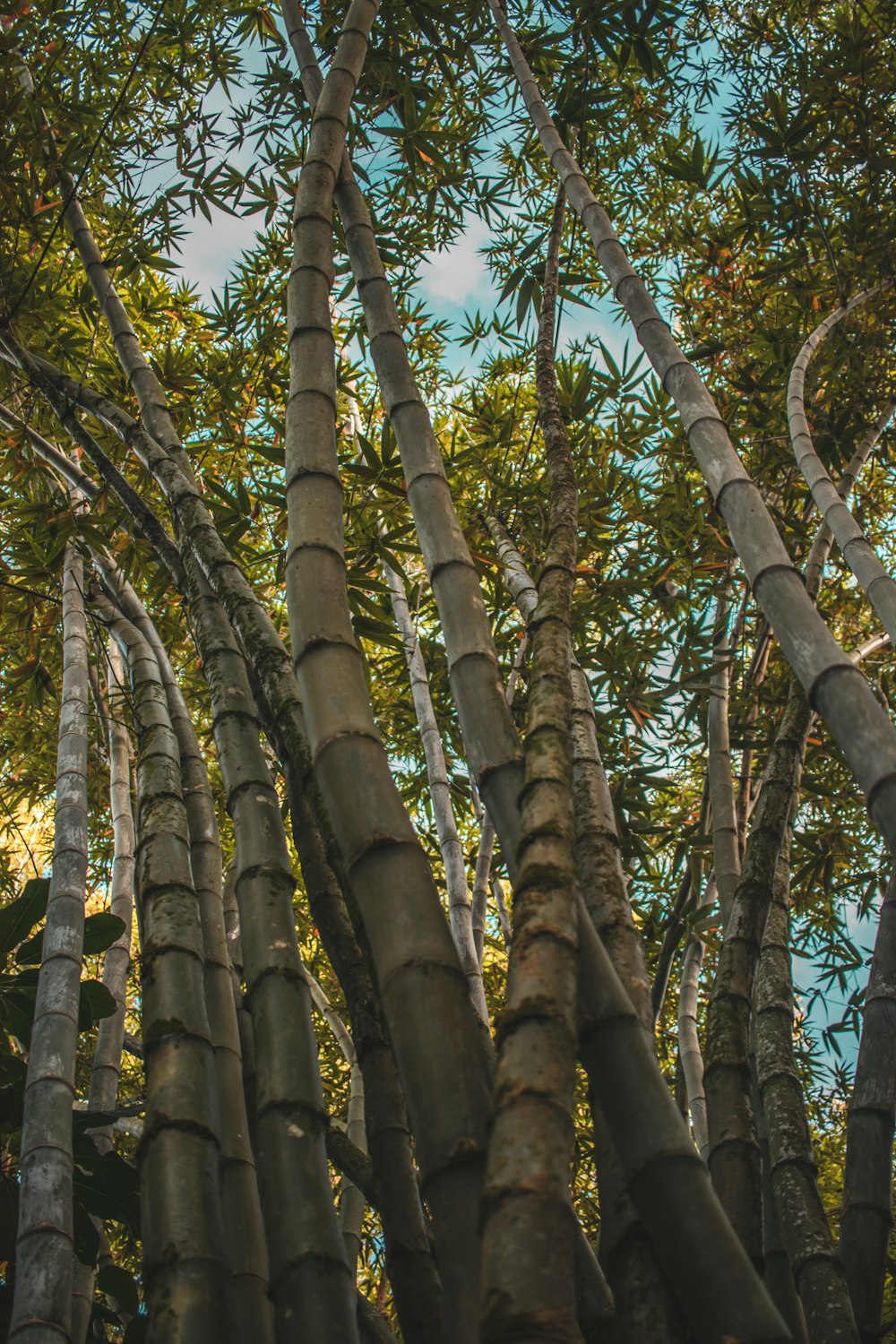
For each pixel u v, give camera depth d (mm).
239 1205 1808
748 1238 1706
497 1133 1039
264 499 4121
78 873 2098
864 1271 1884
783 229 4289
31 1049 1824
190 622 2336
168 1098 1538
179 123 4164
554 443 2250
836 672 1525
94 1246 2074
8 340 3084
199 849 2439
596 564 4449
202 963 1796
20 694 4496
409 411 2078
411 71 3939
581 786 1974
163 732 2338
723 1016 2090
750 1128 1888
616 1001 1323
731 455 1921
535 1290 931
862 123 4168
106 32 4117
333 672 1570
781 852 2408
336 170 2357
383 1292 4320
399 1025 1278
